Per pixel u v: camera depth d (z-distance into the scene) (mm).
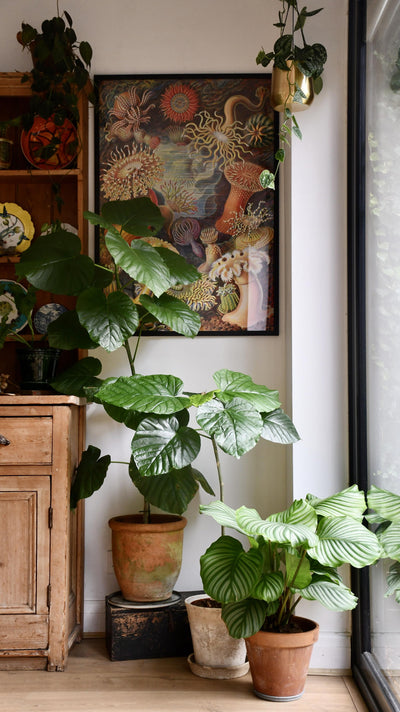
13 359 3064
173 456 2311
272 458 2971
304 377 2656
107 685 2381
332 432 2645
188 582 2939
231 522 2207
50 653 2480
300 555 2137
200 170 3016
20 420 2490
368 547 2043
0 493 2479
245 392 2467
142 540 2633
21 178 2988
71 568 2744
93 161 3029
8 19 3051
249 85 3025
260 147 3018
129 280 2986
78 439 2863
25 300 2746
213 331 2990
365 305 2506
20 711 2168
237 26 3037
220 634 2438
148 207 2826
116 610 2627
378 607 2287
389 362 2107
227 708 2203
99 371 2758
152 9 3045
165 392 2432
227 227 3014
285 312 2967
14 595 2477
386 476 2160
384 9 2191
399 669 1980
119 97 3025
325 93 2703
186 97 3025
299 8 2760
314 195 2686
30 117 2861
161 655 2652
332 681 2480
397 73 1985
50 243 2680
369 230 2424
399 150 1948
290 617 2406
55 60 2758
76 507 2709
